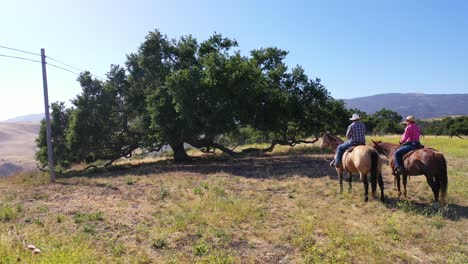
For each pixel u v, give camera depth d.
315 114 26.17
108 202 11.05
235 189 12.57
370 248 6.93
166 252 6.99
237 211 9.41
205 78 20.22
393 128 58.97
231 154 24.84
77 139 23.14
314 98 25.09
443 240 7.39
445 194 9.14
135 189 13.09
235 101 20.22
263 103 22.89
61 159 24.75
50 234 7.84
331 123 26.72
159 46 23.22
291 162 19.06
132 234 8.02
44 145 25.70
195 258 6.66
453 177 13.11
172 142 22.73
